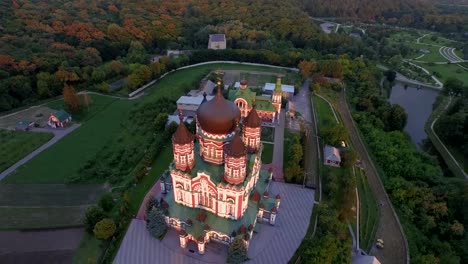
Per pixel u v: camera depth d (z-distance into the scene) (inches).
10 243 2859.3
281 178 3740.2
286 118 5054.1
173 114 5083.7
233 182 2642.7
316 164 4010.8
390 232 3174.2
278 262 2746.1
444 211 3346.5
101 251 2790.4
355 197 3408.0
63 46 6279.5
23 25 6683.1
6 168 3782.0
